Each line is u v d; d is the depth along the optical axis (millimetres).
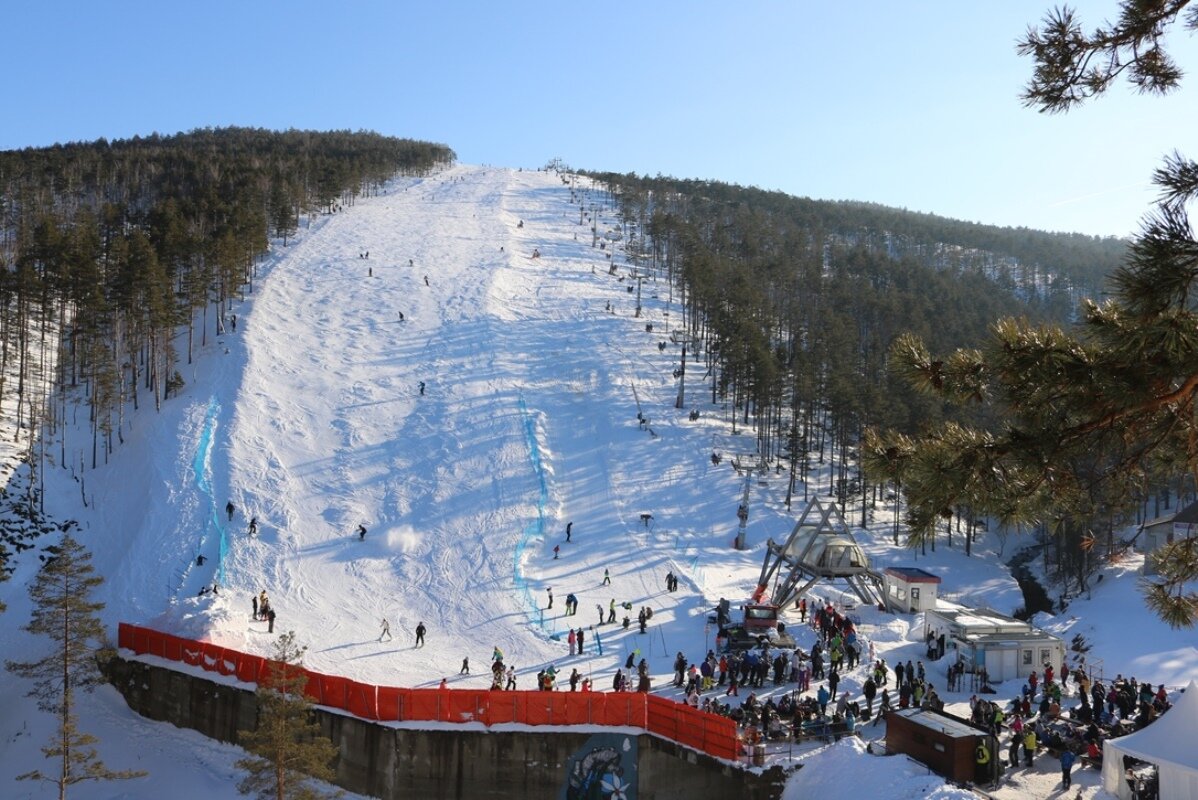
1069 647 46531
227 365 79375
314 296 97188
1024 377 7465
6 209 116250
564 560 54938
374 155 190500
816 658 37125
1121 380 6902
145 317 79188
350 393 75688
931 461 7926
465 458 66688
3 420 68750
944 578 64312
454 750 32031
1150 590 9148
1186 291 5961
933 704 30547
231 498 59375
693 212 169250
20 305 75938
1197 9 7219
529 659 41688
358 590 50031
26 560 54219
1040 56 7746
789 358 93875
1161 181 5988
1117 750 25391
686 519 63438
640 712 31859
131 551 54125
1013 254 197250
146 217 112812
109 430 67812
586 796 31422
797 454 75125
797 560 49125
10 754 36625
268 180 134500
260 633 43500
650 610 45750
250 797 33281
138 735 37656
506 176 195250
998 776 26359
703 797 29875
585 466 68562
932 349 89438
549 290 104812
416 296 97688
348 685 33531
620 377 84188
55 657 33906
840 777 26734
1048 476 7746
